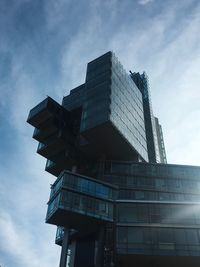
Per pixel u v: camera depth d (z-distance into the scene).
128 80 90.00
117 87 78.94
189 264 50.03
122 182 71.88
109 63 81.12
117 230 49.59
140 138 82.44
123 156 76.62
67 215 56.03
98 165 74.88
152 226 49.56
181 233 48.59
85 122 70.88
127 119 77.50
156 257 47.78
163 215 50.97
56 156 78.69
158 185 72.50
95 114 70.56
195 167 76.75
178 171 75.50
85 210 55.91
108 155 76.06
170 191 71.69
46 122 78.75
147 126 101.94
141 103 94.38
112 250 54.19
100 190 60.50
